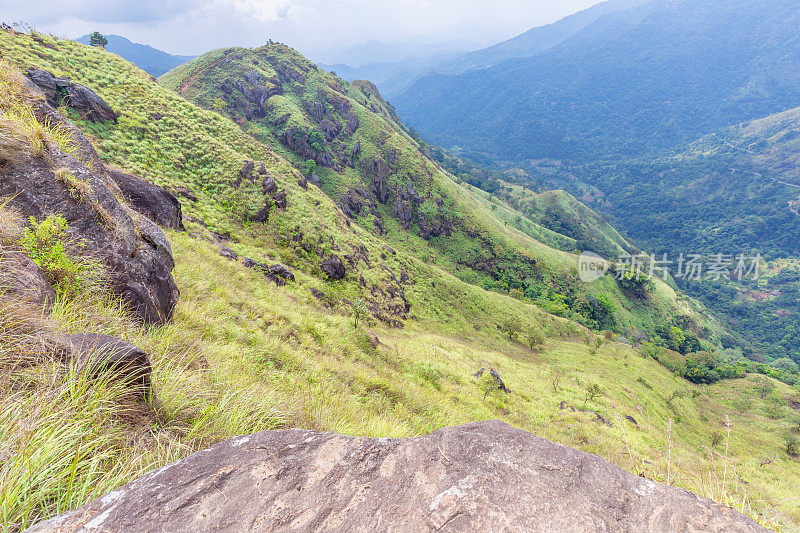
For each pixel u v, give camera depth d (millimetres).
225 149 38938
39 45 35281
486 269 98250
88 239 4258
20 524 1455
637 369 51906
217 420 3018
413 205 102000
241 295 12461
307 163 89625
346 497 1387
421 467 1577
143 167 30453
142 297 4707
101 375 2258
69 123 5723
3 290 2629
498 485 1460
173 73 109625
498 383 23875
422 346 27922
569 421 21328
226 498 1365
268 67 113875
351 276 38406
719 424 44062
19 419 1788
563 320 71312
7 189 3752
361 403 8180
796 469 30141
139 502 1336
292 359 8484
